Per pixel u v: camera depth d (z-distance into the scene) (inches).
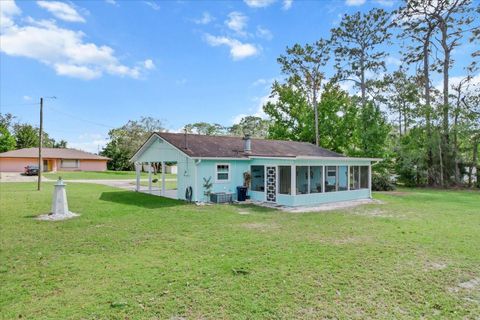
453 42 1018.1
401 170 1048.8
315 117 1127.0
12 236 296.0
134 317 140.5
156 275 193.3
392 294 167.3
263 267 208.8
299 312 146.1
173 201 576.4
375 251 249.1
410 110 1051.3
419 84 1080.2
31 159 1653.5
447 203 580.4
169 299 159.0
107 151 2139.5
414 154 1018.7
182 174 610.2
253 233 313.9
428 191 869.2
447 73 1028.5
